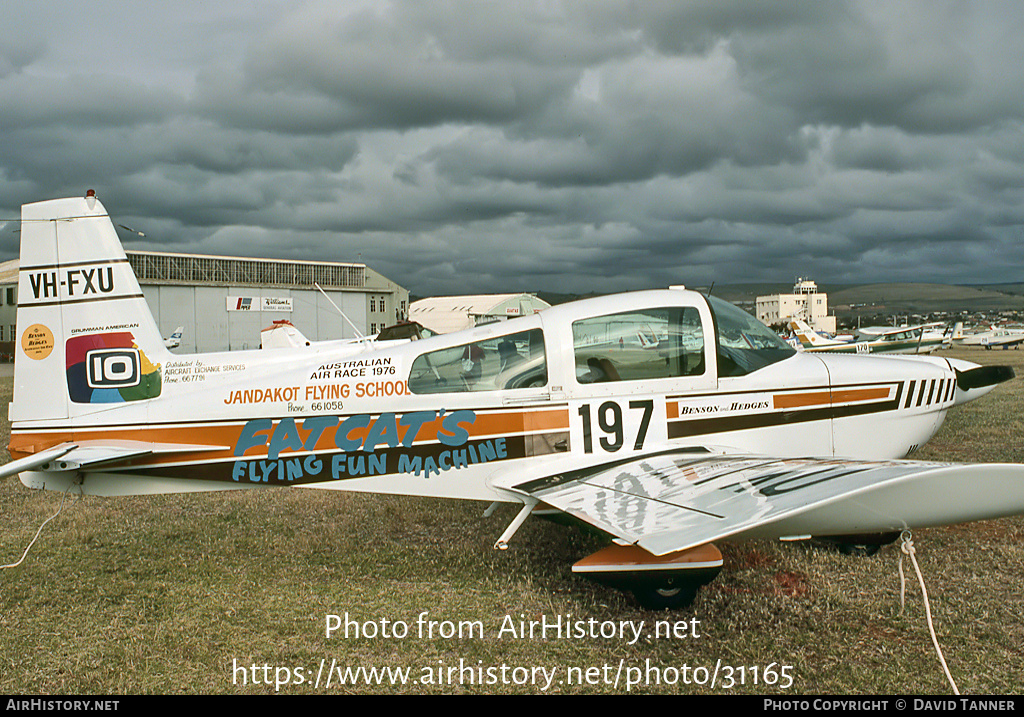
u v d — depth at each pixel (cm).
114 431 464
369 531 522
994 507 301
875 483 293
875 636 335
